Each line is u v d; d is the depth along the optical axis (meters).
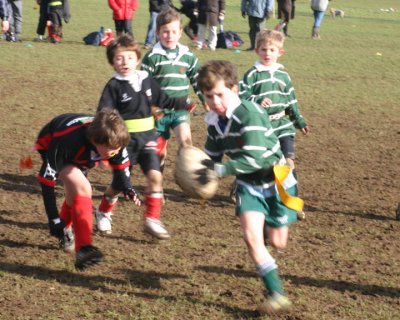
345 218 9.77
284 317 6.68
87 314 6.59
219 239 8.75
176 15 10.05
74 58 22.95
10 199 10.04
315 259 8.20
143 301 6.92
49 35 26.33
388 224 9.59
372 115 16.73
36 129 14.09
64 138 7.50
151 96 8.78
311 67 23.34
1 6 24.61
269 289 6.68
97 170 11.69
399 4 57.56
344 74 22.27
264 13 25.89
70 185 7.47
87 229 7.45
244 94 9.80
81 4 41.31
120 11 26.06
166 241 8.60
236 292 7.22
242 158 6.71
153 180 8.37
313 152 13.41
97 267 7.73
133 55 8.69
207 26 26.11
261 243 6.75
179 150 7.02
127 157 8.00
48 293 7.05
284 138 9.92
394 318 6.77
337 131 15.12
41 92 17.53
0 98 16.66
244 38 30.38
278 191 6.78
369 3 56.97
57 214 8.01
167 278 7.51
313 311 6.85
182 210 9.84
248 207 6.86
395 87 20.39
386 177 11.97
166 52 10.05
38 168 11.67
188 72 10.24
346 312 6.87
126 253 8.18
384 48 29.25
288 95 9.91
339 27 37.41
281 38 9.85
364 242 8.85
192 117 15.97
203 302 6.94
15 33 25.94
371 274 7.83
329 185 11.38
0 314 6.57
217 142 7.07
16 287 7.15
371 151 13.66
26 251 8.16
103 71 20.81
